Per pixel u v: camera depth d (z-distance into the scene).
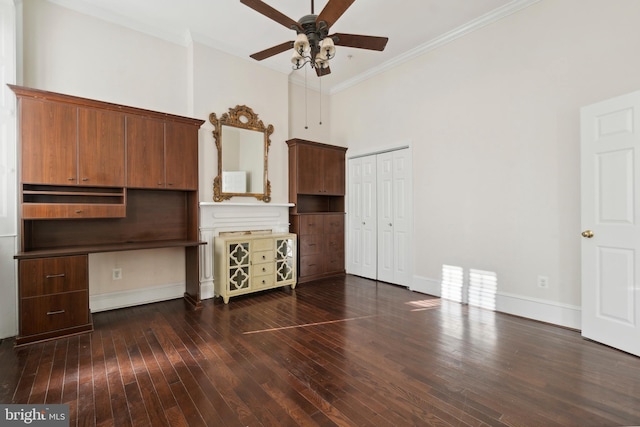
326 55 2.39
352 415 1.59
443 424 1.52
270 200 4.32
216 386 1.84
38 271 2.44
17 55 2.71
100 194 2.85
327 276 4.81
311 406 1.66
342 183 5.08
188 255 3.62
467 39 3.48
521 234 3.07
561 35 2.80
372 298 3.71
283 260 4.05
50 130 2.61
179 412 1.60
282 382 1.89
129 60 3.34
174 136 3.28
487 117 3.31
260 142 4.21
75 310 2.59
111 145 2.90
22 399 1.70
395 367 2.07
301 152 4.53
